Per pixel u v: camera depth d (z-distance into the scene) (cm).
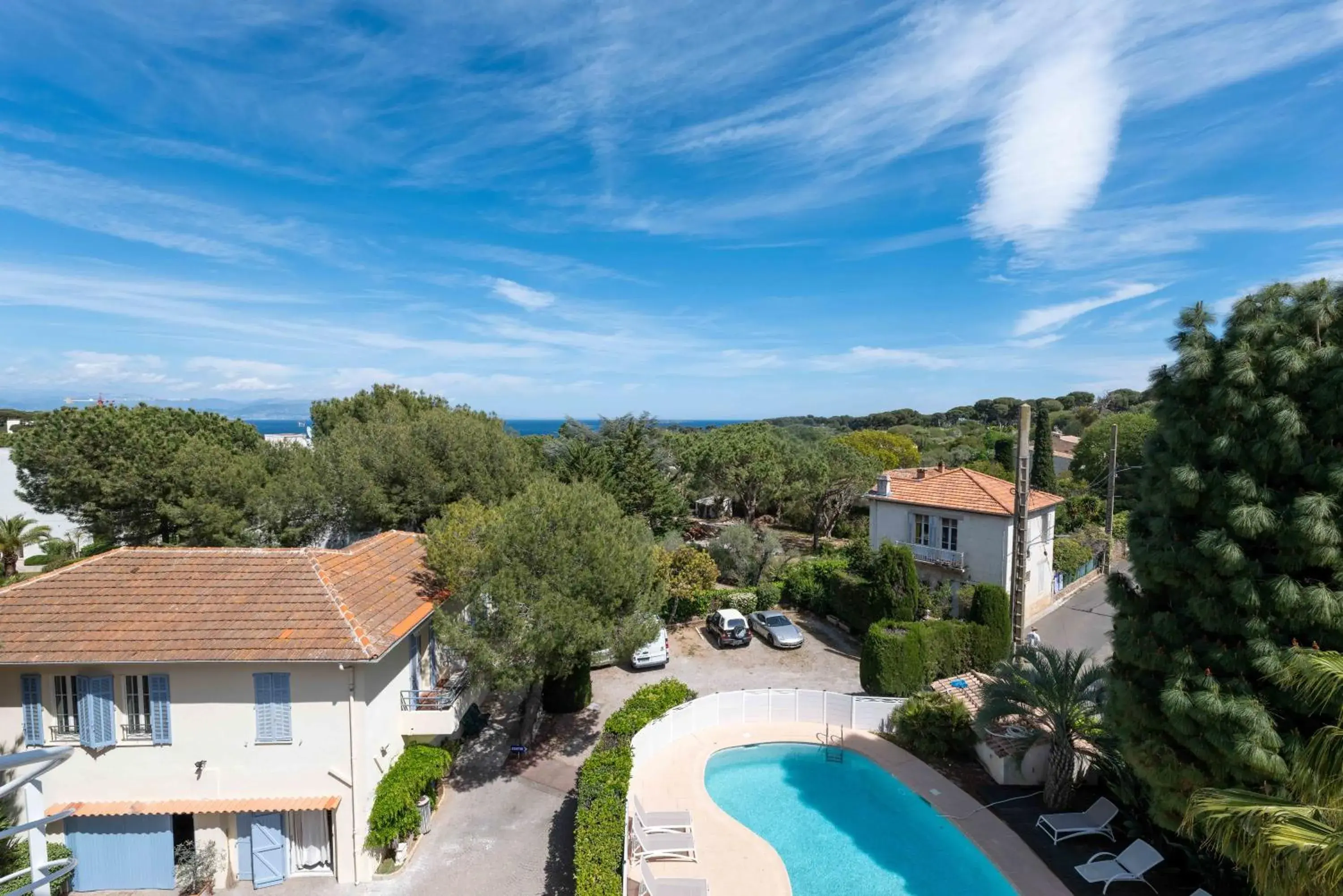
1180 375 1092
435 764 1512
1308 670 826
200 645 1352
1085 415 9012
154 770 1357
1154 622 1102
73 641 1352
